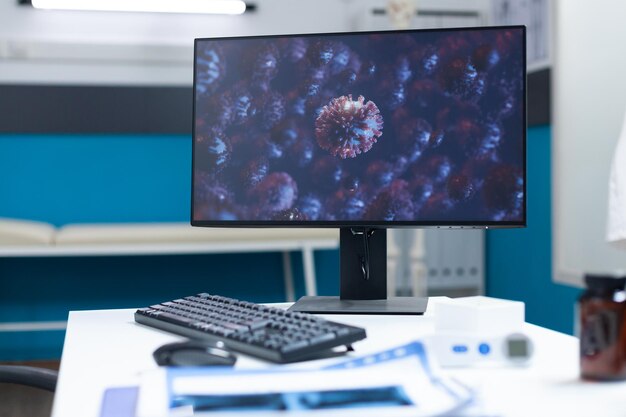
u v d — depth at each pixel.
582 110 2.84
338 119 1.18
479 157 1.14
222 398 0.59
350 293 1.21
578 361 0.75
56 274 3.19
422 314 1.09
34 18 3.30
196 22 3.41
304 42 1.19
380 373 0.65
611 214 1.97
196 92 1.22
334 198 1.18
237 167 1.21
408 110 1.16
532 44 3.24
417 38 1.16
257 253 3.33
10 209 3.18
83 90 3.23
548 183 3.07
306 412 0.56
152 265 3.26
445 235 3.55
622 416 0.58
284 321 0.86
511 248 3.37
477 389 0.61
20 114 3.18
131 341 0.89
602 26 2.71
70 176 3.22
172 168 3.30
